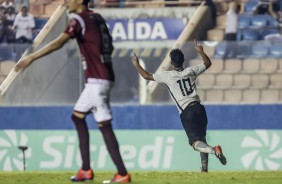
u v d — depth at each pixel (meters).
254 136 50.81
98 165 50.66
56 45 26.17
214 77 52.50
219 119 50.94
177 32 59.84
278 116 50.81
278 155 50.59
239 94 52.38
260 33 62.09
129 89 50.91
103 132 26.59
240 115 50.91
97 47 26.31
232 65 52.72
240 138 50.75
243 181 28.22
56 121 51.53
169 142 50.66
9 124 51.94
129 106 50.84
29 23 61.34
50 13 63.31
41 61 51.59
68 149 51.31
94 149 50.75
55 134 51.44
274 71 52.78
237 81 52.59
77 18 26.27
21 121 51.91
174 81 38.25
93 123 50.75
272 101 52.34
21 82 51.94
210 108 51.06
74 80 51.25
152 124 50.81
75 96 51.34
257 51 53.22
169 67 50.81
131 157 50.84
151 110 50.72
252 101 52.28
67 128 51.44
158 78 38.34
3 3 62.34
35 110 51.69
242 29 62.28
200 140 38.38
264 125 50.84
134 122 50.94
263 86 52.50
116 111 50.91
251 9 63.41
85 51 26.39
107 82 26.47
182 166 50.59
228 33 60.19
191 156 50.56
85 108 26.86
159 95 50.84
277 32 62.19
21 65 26.02
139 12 61.94
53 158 51.41
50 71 51.53
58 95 51.53
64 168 51.25
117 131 51.00
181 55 38.59
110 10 62.03
